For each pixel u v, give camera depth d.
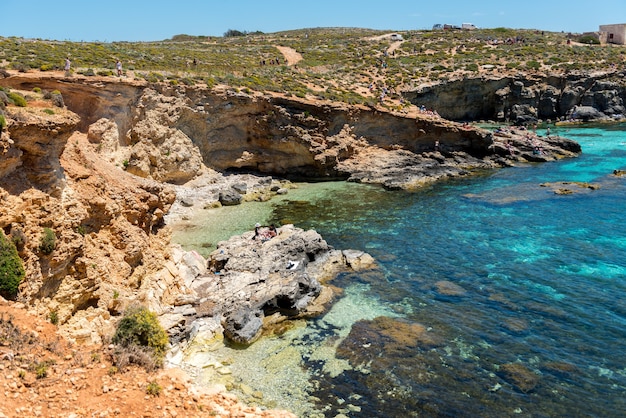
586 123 96.75
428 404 20.45
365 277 32.94
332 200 52.03
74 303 21.39
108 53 66.94
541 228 41.25
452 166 63.88
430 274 33.22
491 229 41.56
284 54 107.75
